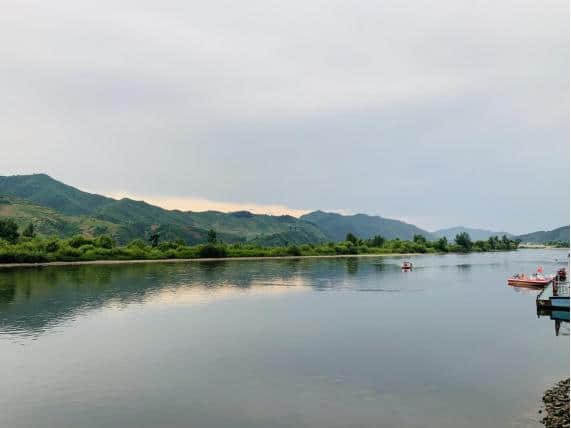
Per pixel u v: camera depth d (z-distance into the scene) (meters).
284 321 47.69
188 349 35.91
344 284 85.75
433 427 21.20
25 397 25.47
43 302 60.88
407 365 31.34
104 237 172.50
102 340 38.97
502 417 22.27
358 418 22.34
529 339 39.28
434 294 71.38
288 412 23.14
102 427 21.45
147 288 77.19
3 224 160.88
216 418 22.44
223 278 96.12
